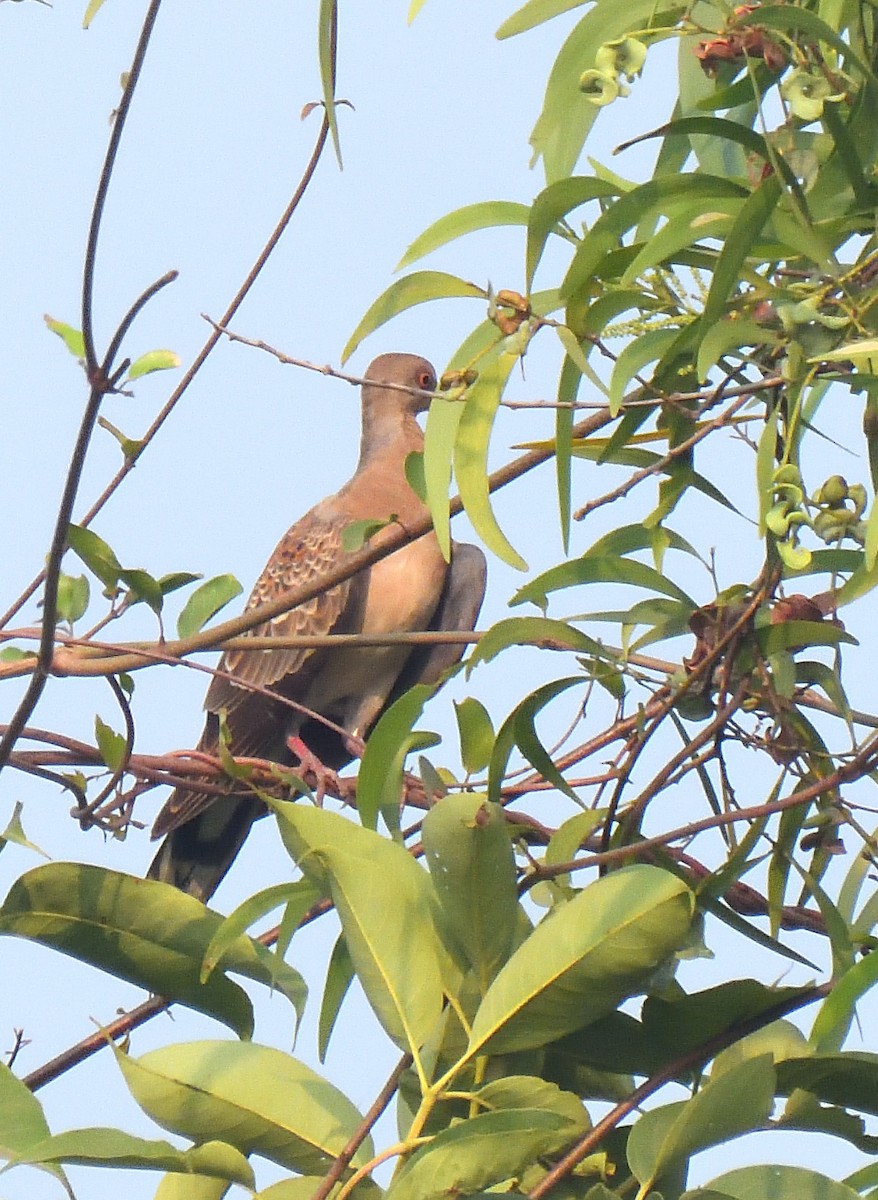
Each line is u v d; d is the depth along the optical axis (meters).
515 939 4.71
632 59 4.62
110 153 4.62
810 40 4.70
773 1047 4.85
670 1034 4.71
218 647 6.39
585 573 5.24
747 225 4.46
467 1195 4.01
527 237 4.80
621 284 4.82
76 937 5.07
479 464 5.27
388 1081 4.47
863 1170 4.51
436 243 5.29
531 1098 4.28
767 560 4.84
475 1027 4.25
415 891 4.62
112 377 4.89
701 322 4.63
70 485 5.11
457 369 5.28
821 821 5.26
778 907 5.41
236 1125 4.51
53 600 5.33
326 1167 4.52
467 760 5.33
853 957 5.07
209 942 5.07
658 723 5.05
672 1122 4.25
